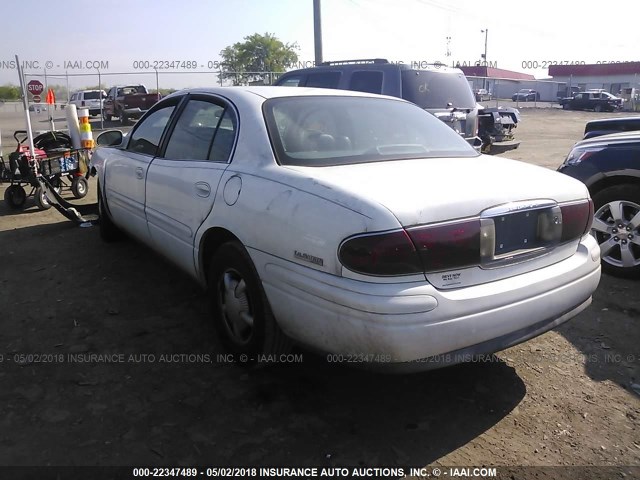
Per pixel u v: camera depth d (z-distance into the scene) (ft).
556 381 10.44
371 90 27.04
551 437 8.86
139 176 14.08
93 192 28.96
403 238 7.66
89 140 26.91
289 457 8.32
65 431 8.78
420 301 7.68
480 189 8.67
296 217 8.63
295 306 8.71
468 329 8.06
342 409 9.52
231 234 10.39
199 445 8.54
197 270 11.64
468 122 28.04
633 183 15.11
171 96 14.39
